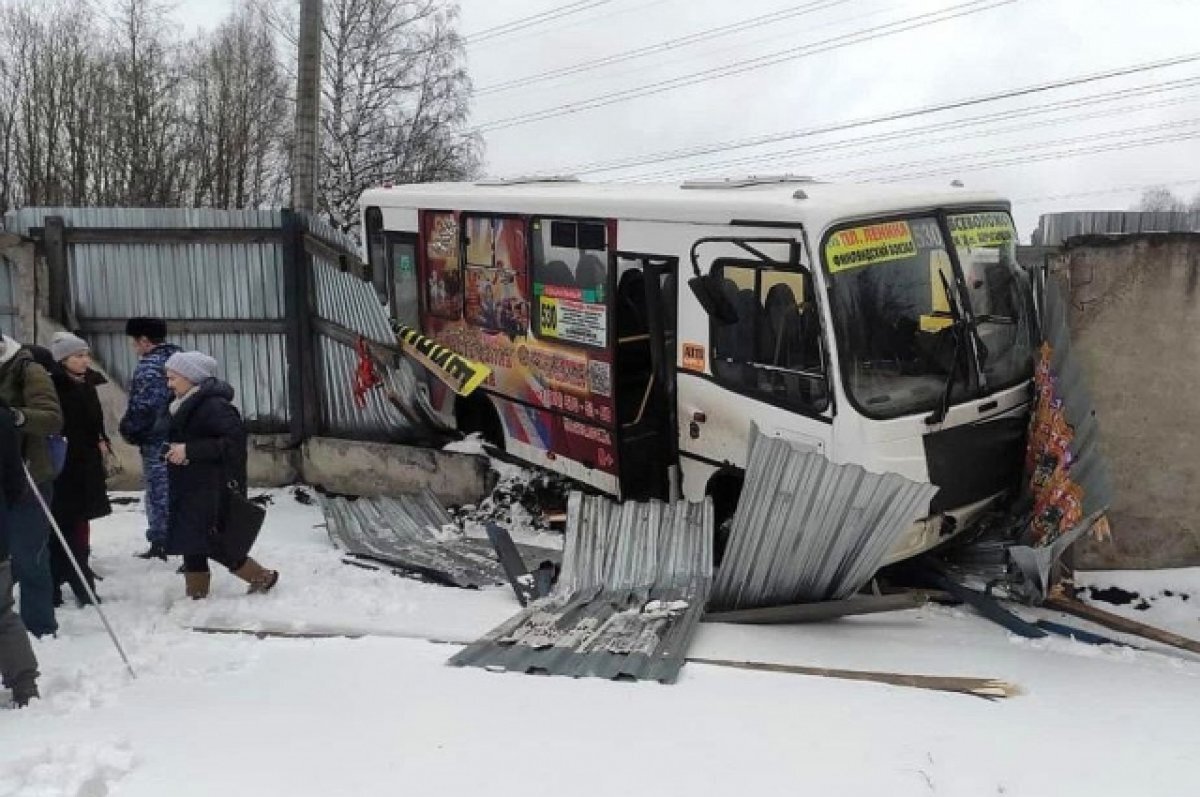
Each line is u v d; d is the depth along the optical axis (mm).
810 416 7059
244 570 7160
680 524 7312
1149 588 7637
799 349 7117
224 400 6922
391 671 5496
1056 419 6984
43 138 45156
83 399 6945
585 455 9031
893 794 3996
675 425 8211
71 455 6859
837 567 6586
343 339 10727
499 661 5676
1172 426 7727
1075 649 6422
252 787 4008
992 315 7602
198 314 10961
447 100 44406
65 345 7004
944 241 7414
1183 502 7789
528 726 4645
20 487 5156
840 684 5395
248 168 47969
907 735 4609
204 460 6848
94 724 4668
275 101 47625
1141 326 7652
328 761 4254
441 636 6293
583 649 5875
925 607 7242
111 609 6867
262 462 10969
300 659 5742
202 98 47562
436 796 3934
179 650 5918
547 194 9195
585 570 7227
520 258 9523
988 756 4406
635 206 8258
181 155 46656
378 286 11680
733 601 6844
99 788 3949
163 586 7453
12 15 45625
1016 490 7605
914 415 6980
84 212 10742
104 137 45156
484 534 9258
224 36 48156
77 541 6922
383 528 9211
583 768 4188
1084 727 4871
